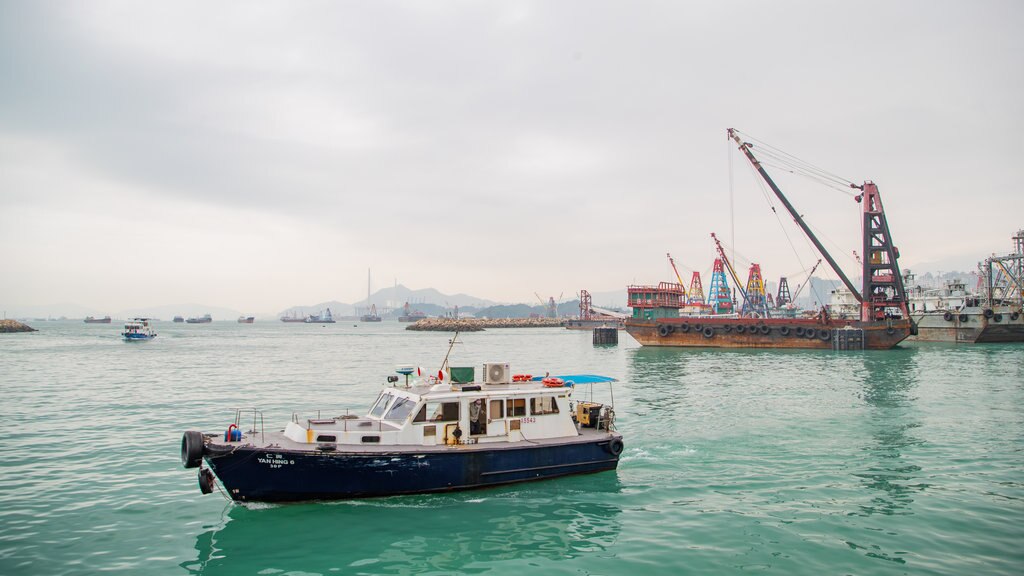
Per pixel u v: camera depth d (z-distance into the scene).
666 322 86.19
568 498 17.25
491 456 17.53
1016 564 12.89
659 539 14.45
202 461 16.45
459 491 17.33
